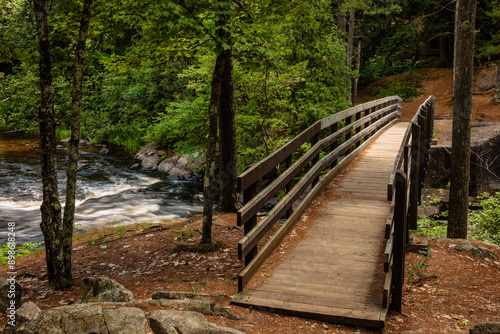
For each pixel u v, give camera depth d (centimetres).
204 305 386
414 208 664
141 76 2339
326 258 511
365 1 2142
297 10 748
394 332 384
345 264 494
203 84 1317
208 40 657
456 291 496
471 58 819
